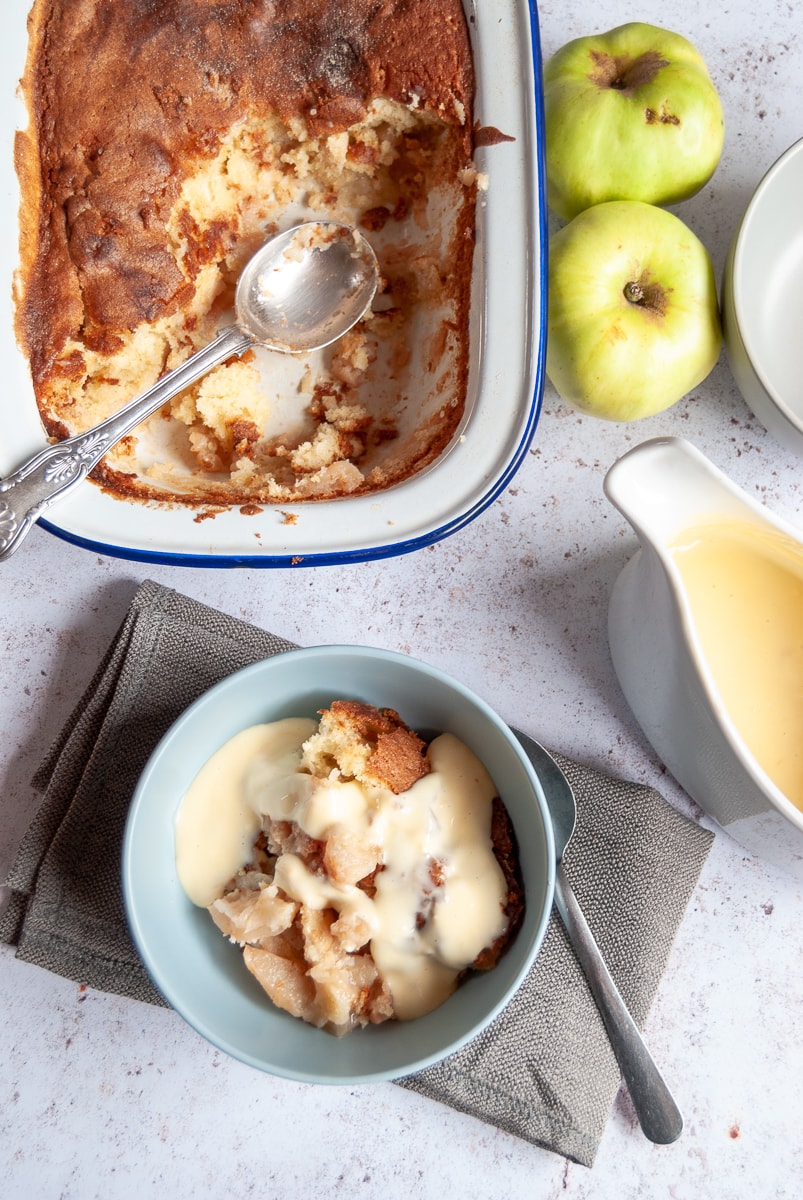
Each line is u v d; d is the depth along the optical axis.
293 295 0.79
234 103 0.77
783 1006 0.75
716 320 0.75
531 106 0.73
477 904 0.68
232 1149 0.74
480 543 0.78
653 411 0.76
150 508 0.73
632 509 0.66
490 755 0.70
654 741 0.75
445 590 0.78
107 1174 0.73
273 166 0.81
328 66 0.77
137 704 0.74
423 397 0.79
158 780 0.69
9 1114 0.74
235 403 0.78
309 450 0.78
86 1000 0.75
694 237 0.75
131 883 0.67
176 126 0.77
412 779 0.70
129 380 0.79
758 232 0.76
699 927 0.76
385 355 0.81
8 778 0.76
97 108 0.77
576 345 0.73
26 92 0.77
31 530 0.78
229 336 0.78
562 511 0.79
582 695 0.77
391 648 0.78
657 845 0.73
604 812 0.74
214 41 0.77
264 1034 0.68
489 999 0.67
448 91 0.75
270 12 0.77
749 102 0.81
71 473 0.73
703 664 0.66
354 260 0.80
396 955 0.68
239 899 0.69
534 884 0.68
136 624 0.74
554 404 0.79
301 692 0.72
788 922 0.76
